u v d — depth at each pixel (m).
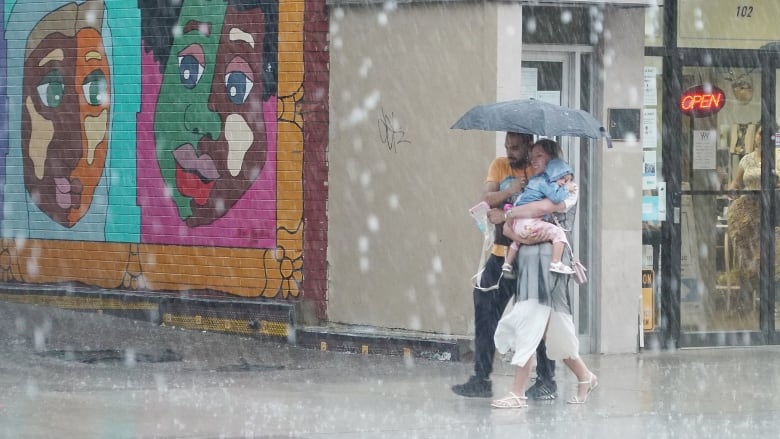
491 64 24.02
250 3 26.53
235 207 26.83
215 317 26.81
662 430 18.20
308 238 26.19
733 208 27.03
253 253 26.64
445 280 24.73
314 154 26.12
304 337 25.59
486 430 17.97
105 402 19.42
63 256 29.02
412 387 21.56
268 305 26.17
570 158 25.81
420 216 25.00
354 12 25.77
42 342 24.98
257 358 24.30
